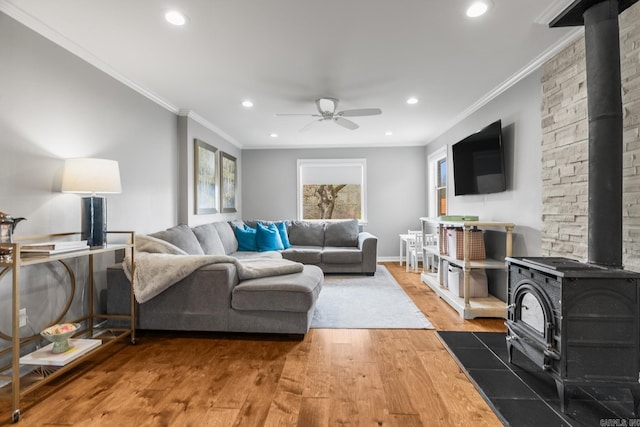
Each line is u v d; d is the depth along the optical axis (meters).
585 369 1.61
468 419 1.60
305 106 3.86
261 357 2.27
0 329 1.93
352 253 4.86
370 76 3.00
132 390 1.85
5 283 1.96
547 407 1.68
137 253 2.67
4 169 1.97
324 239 5.54
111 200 2.90
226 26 2.16
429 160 5.91
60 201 2.36
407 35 2.30
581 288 1.61
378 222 6.28
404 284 4.36
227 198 5.55
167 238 3.13
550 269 1.71
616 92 1.77
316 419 1.60
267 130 5.08
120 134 2.99
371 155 6.26
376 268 5.25
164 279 2.47
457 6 1.97
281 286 2.51
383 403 1.73
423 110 4.07
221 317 2.55
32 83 2.13
